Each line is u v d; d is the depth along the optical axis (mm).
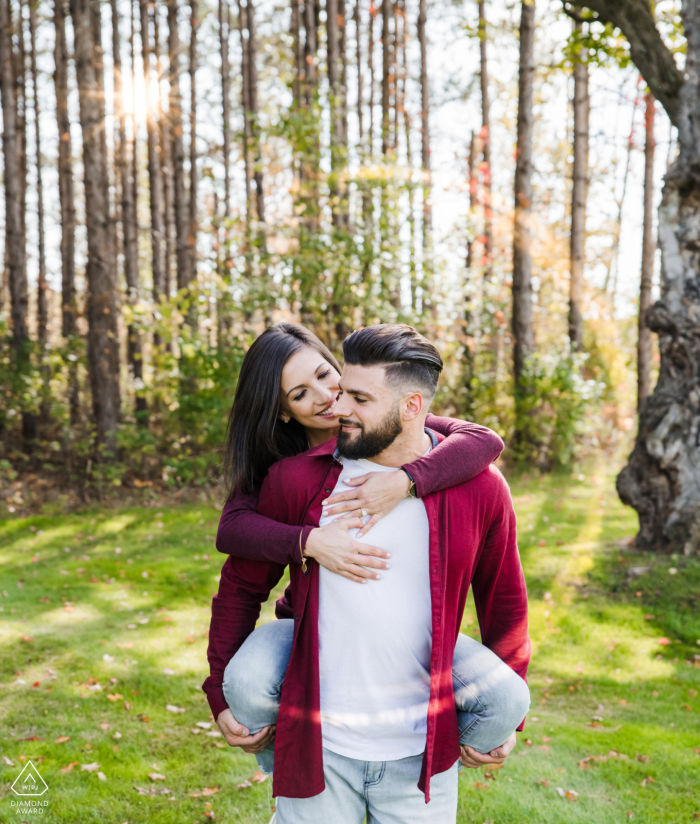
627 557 5613
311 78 11477
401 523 1410
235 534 1509
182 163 12555
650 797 2709
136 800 2674
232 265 9148
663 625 4621
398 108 14594
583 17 6105
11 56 11758
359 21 14898
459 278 9172
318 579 1434
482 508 1467
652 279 12078
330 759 1424
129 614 4863
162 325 9008
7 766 2867
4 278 16250
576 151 11586
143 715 3363
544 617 4758
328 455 1512
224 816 2588
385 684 1414
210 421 9102
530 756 3025
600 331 15672
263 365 1740
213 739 3172
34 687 3631
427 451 1518
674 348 5570
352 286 8898
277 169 14328
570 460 10656
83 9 9352
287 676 1441
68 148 13141
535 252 17344
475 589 1632
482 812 2605
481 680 1483
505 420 10578
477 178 12609
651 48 5586
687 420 5520
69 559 6254
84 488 8805
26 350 11273
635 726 3318
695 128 5480
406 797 1428
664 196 5574
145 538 7051
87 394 11367
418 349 1406
